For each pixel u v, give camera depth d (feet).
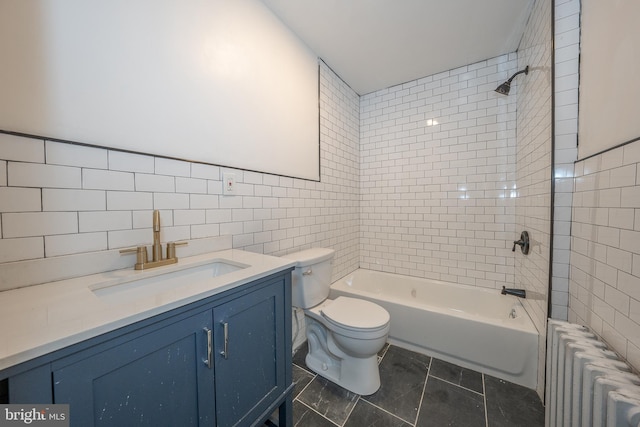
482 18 5.35
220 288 2.56
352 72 7.48
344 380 4.81
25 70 2.38
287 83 5.62
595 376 2.41
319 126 6.78
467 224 7.27
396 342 6.20
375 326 4.42
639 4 2.49
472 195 7.18
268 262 3.53
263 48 4.99
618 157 2.79
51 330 1.61
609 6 3.03
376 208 8.75
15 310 1.91
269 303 3.33
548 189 4.23
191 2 3.77
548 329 3.83
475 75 7.03
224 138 4.29
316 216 6.72
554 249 4.04
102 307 1.98
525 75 5.68
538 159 4.81
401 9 5.09
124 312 1.90
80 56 2.71
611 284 2.87
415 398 4.51
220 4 4.18
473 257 7.22
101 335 1.75
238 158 4.54
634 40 2.55
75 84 2.68
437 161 7.64
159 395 2.15
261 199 5.01
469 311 7.00
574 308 3.76
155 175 3.39
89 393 1.72
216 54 4.14
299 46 5.96
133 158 3.17
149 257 3.33
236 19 4.44
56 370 1.56
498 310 6.57
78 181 2.73
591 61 3.43
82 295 2.22
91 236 2.84
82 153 2.75
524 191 5.82
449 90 7.39
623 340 2.63
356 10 5.13
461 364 5.40
